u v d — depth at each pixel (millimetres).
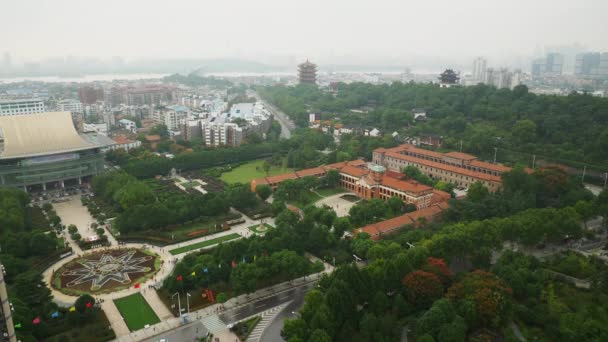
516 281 173625
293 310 180500
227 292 191000
